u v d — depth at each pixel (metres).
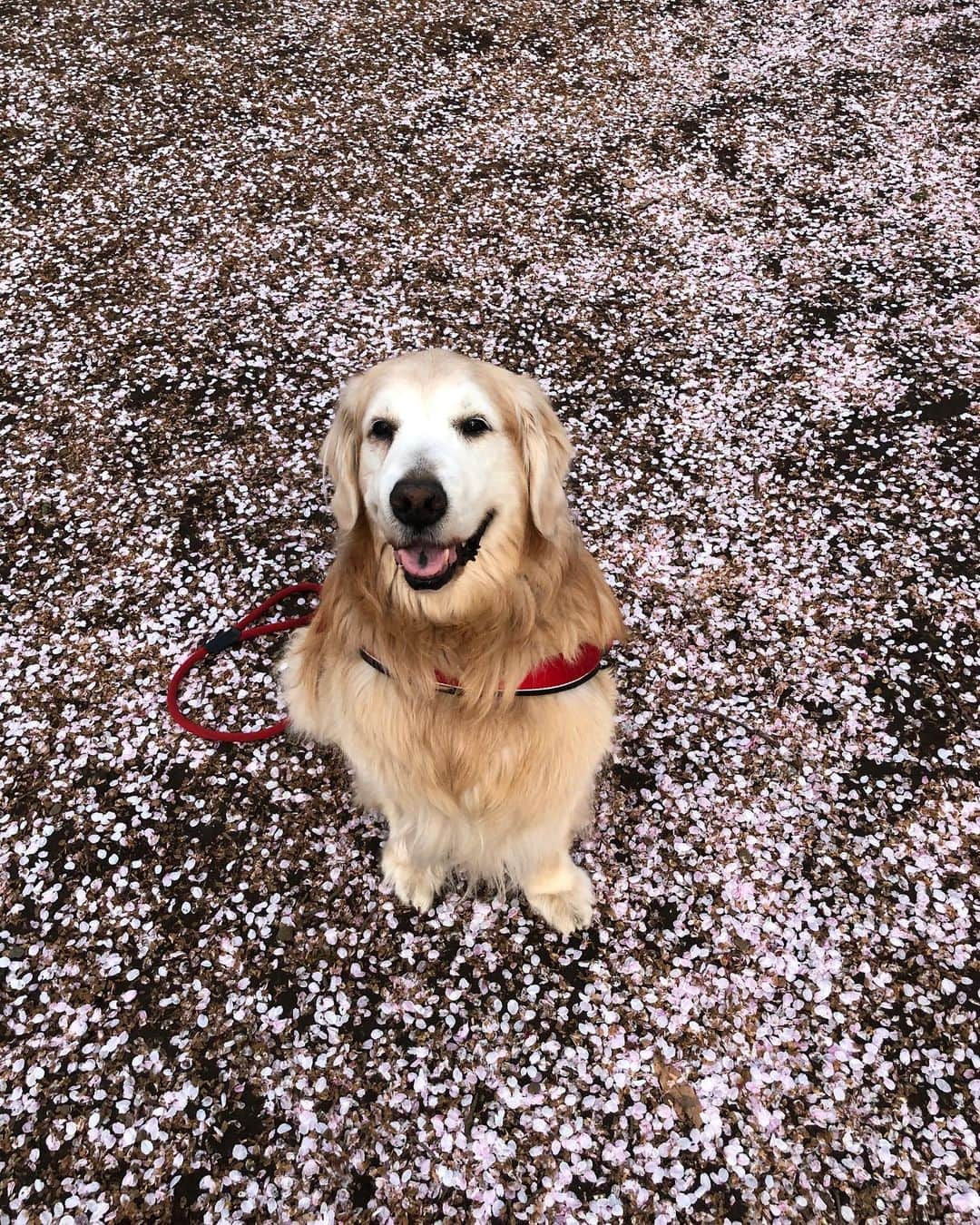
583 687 0.89
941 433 1.42
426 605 0.82
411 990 0.95
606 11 2.55
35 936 0.98
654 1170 0.85
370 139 2.06
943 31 2.43
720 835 1.04
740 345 1.58
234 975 0.96
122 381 1.52
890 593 1.24
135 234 1.81
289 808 1.07
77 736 1.12
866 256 1.75
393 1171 0.85
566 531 0.88
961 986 0.94
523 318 1.63
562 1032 0.92
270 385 1.51
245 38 2.40
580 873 1.01
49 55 2.32
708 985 0.95
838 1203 0.83
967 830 1.04
